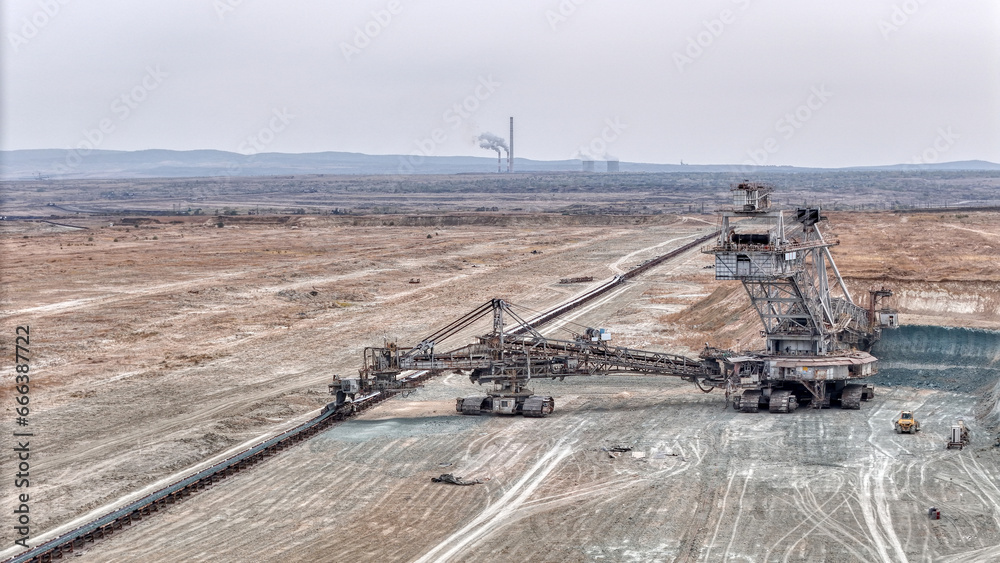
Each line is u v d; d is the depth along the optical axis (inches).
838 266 3806.6
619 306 4060.0
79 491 1815.9
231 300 4372.5
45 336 3459.6
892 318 2652.6
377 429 2210.9
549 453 1996.8
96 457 2031.3
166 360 3063.5
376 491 1787.6
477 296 4503.0
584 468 1892.2
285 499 1756.9
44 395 2598.4
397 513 1673.2
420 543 1539.1
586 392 2581.2
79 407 2464.3
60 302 4264.3
